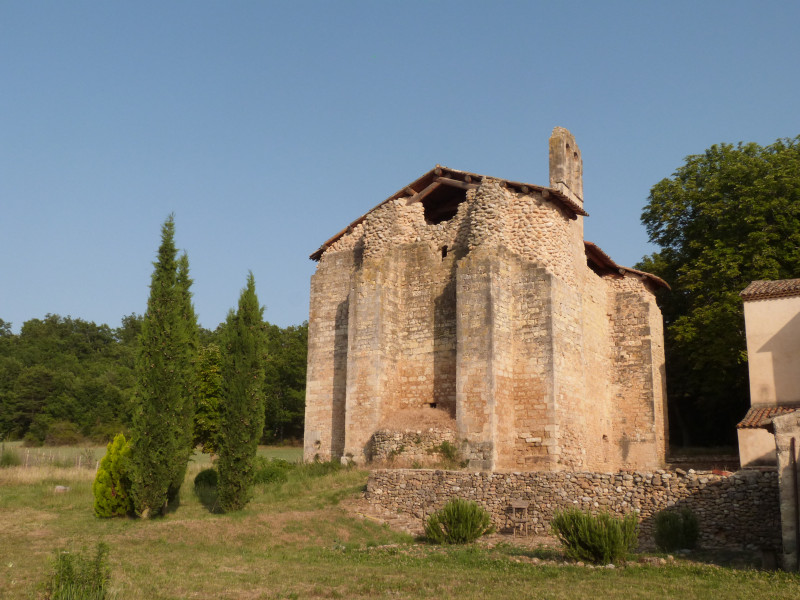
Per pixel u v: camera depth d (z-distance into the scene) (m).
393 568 15.11
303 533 18.94
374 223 30.34
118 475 20.28
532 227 27.58
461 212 28.92
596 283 32.28
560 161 30.22
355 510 21.62
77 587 11.52
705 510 17.11
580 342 28.09
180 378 20.70
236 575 14.10
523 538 18.77
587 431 28.92
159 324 20.67
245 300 22.42
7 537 17.19
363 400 27.62
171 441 20.22
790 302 21.44
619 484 18.42
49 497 22.89
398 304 29.03
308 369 31.48
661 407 32.72
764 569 14.28
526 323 26.44
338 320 31.28
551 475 19.53
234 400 21.55
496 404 25.06
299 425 67.81
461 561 15.88
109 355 91.31
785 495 14.45
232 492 20.97
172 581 13.23
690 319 33.69
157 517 20.39
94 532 17.95
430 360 27.83
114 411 69.31
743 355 31.34
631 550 16.44
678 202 37.16
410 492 21.62
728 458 31.19
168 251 21.27
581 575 14.20
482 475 20.61
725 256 33.41
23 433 69.50
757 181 33.53
